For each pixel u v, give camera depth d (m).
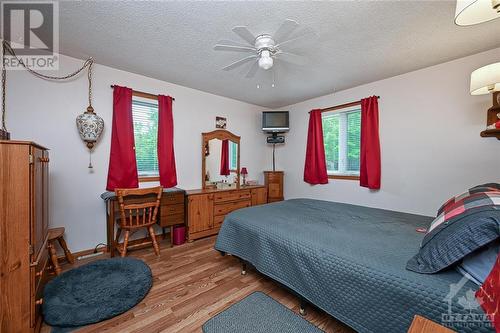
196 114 3.58
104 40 2.11
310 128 3.95
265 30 1.90
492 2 0.97
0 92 2.11
